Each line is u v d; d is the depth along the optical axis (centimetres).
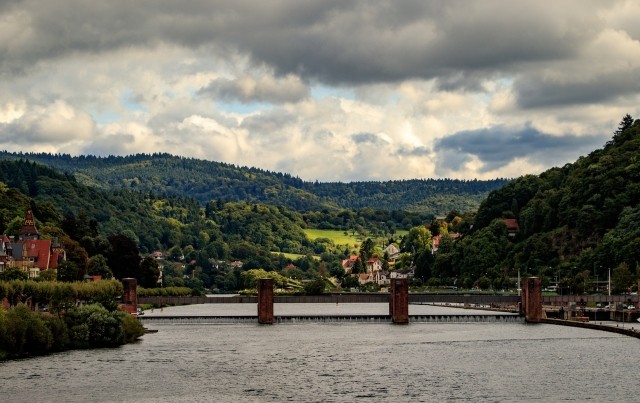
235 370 19988
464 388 17725
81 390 17275
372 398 16725
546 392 17262
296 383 18300
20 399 16350
